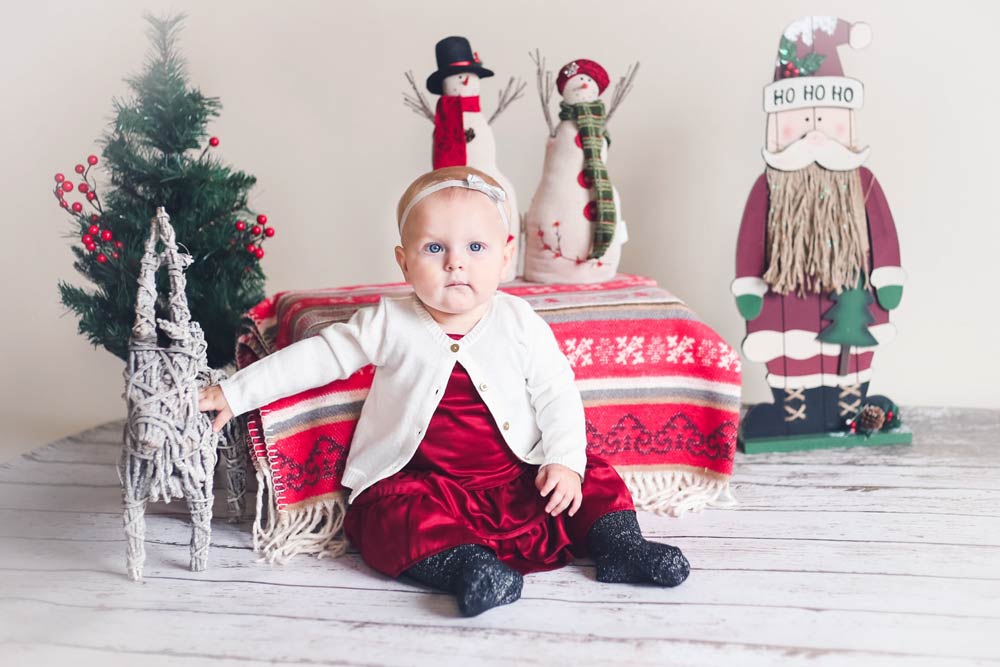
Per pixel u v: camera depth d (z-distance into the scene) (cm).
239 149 297
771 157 233
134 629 152
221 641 148
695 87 284
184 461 163
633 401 205
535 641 147
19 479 231
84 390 296
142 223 217
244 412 179
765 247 237
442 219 168
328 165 297
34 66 289
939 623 151
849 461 235
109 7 290
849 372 247
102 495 219
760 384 297
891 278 243
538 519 175
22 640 149
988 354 281
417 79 292
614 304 208
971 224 274
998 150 270
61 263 293
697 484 208
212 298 226
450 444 179
